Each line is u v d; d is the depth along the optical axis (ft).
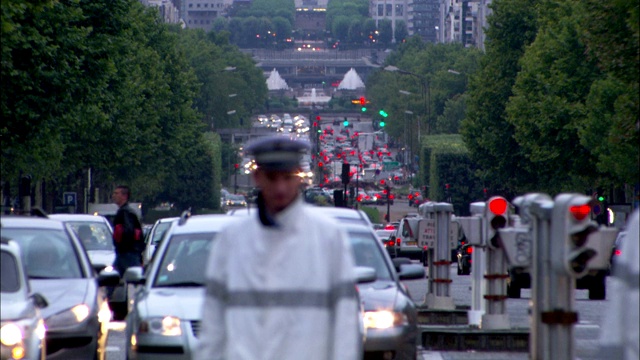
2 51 294.05
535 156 567.18
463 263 424.05
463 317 198.80
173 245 137.08
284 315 60.85
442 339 167.84
